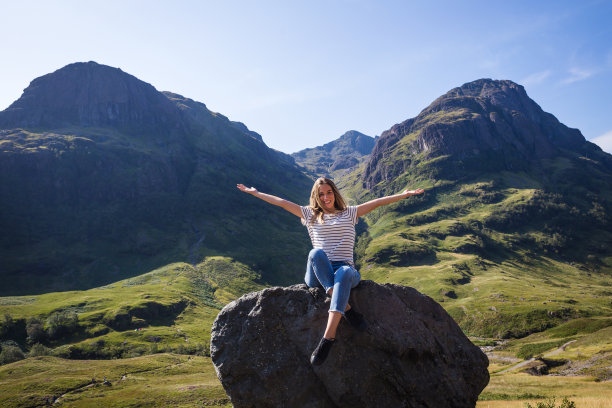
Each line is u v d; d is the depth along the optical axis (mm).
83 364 105812
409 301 7547
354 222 6574
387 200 6559
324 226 6434
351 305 7039
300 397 6695
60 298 188250
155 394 75688
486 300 181000
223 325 7199
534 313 154250
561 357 80750
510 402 31969
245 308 7227
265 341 6934
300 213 6672
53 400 76938
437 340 7254
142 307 169500
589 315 147250
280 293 7184
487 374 7496
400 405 6602
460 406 6918
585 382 50344
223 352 7020
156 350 133375
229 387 6879
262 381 6781
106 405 71125
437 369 6973
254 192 6965
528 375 67938
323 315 6902
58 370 98000
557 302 167625
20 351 124375
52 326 145000
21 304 176125
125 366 103188
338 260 6246
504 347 114000
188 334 155375
